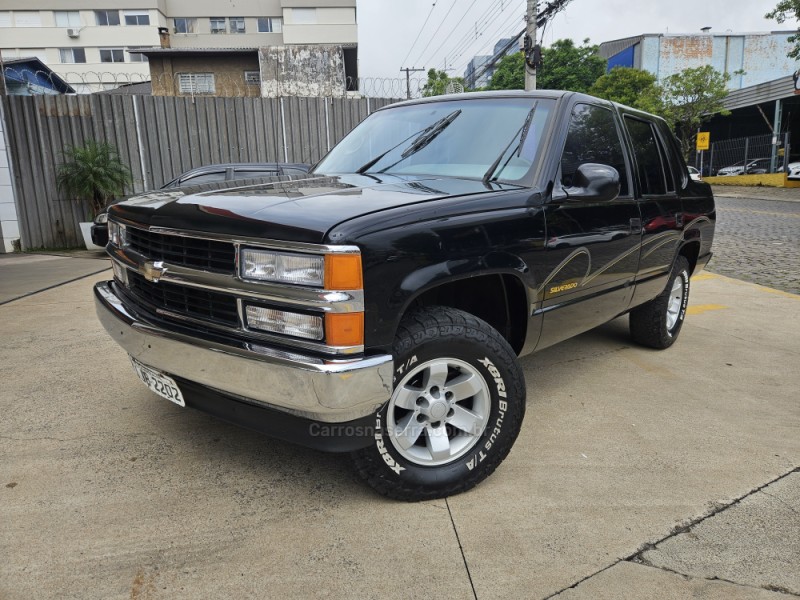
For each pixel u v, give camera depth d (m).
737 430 3.30
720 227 13.52
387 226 2.14
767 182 26.83
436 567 2.14
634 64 46.53
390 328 2.15
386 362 2.11
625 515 2.48
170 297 2.49
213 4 50.47
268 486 2.64
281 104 12.18
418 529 2.36
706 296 6.67
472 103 3.44
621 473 2.82
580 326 3.33
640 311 4.48
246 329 2.20
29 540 2.24
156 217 2.47
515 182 2.86
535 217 2.71
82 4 49.06
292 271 2.06
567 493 2.64
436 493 2.53
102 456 2.88
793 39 21.47
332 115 12.49
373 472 2.41
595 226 3.13
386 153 3.43
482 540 2.30
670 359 4.49
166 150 11.64
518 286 2.73
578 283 3.07
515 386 2.59
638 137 3.96
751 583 2.09
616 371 4.23
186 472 2.75
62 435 3.09
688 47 45.66
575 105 3.25
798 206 18.58
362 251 2.04
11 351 4.43
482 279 2.78
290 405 2.09
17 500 2.50
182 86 30.39
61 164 10.73
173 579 2.05
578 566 2.17
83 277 7.54
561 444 3.11
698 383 4.00
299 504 2.51
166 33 42.78
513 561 2.18
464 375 2.52
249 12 50.69
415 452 2.51
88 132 11.07
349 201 2.35
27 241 10.84
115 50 50.06
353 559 2.18
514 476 2.79
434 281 2.25
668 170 4.27
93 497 2.53
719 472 2.84
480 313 2.97
